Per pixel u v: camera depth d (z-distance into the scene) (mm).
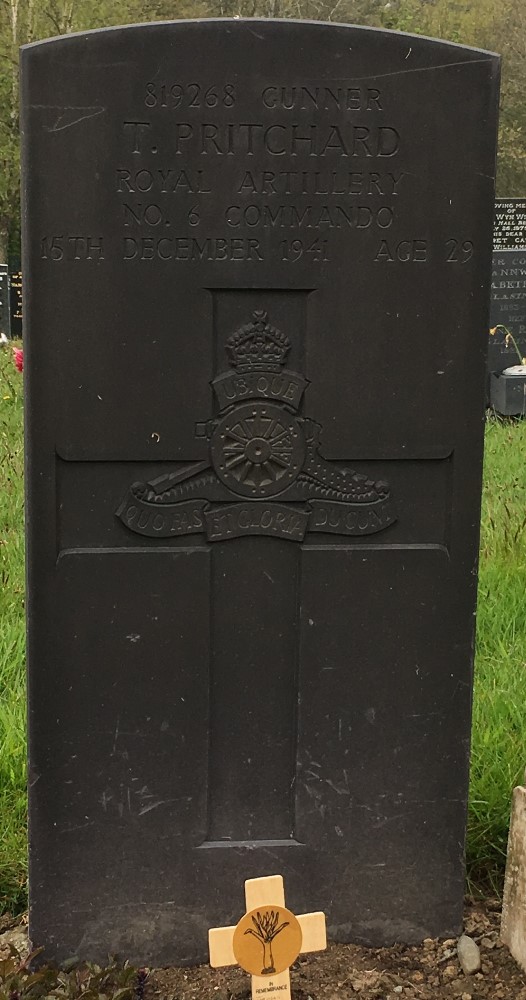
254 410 1260
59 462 1250
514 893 1338
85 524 1264
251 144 1215
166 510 1269
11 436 2938
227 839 1333
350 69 1213
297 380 1260
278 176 1224
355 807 1337
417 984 1306
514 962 1333
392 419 1274
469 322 1263
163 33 1189
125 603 1277
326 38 1206
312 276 1241
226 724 1312
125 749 1301
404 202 1238
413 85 1221
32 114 1187
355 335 1256
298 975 1311
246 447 1266
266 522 1280
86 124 1193
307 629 1303
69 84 1185
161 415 1250
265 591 1293
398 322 1257
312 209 1230
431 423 1277
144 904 1331
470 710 1334
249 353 1250
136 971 1301
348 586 1299
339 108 1218
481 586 2102
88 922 1327
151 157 1207
